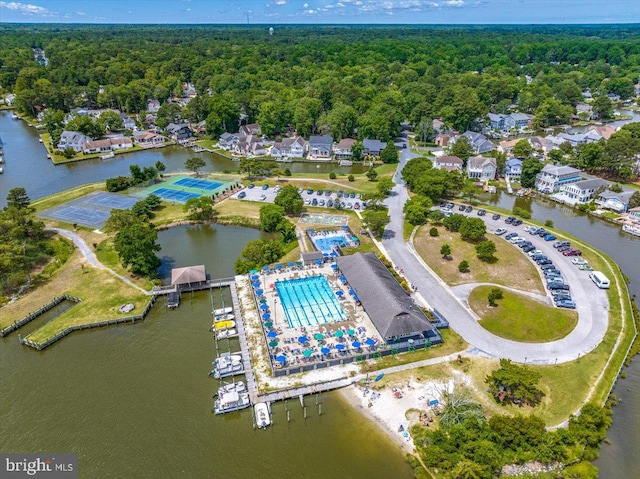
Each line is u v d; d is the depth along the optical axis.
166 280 85.88
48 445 53.34
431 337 68.19
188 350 68.44
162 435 54.56
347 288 81.00
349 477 49.44
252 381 61.59
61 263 90.62
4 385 62.00
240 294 80.62
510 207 121.94
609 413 55.38
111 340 70.69
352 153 162.25
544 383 60.81
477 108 179.50
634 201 114.00
